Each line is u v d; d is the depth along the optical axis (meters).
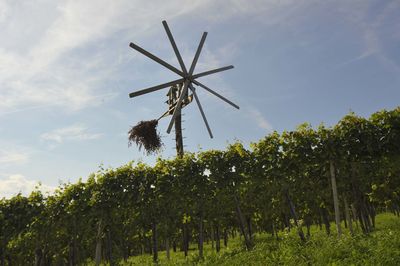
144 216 15.67
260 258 11.25
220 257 13.09
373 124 13.86
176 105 17.05
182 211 15.62
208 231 25.97
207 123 18.30
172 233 17.08
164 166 16.14
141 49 16.78
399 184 15.54
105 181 15.96
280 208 19.00
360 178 14.66
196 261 13.94
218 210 16.23
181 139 17.38
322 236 13.37
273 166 15.08
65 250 17.94
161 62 17.33
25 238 15.83
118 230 16.53
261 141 15.59
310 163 14.66
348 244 10.57
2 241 15.34
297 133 14.91
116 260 17.48
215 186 15.46
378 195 17.14
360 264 8.83
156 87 17.30
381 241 10.27
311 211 21.50
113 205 15.62
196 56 18.42
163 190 15.56
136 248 33.81
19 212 15.66
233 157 15.73
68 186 16.25
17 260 18.70
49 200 15.84
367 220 17.31
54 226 15.66
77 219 15.73
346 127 14.23
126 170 16.27
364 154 14.03
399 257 8.70
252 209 20.34
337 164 14.26
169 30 18.00
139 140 16.88
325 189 15.71
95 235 16.97
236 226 24.44
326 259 9.59
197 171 15.73
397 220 24.44
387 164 13.77
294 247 11.55
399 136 13.23
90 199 15.66
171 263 14.77
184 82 17.89
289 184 15.23
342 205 19.30
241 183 15.65
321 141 14.46
